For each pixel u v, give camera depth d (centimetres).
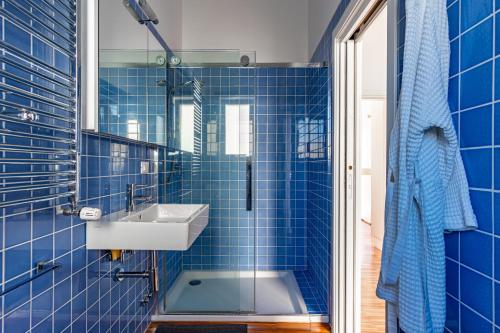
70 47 106
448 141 76
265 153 289
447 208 77
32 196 94
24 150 81
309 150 283
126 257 165
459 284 77
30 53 93
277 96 288
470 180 72
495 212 65
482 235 69
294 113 288
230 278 230
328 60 213
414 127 78
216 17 290
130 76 166
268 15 290
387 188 98
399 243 84
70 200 106
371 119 386
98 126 121
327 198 214
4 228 84
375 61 280
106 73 139
